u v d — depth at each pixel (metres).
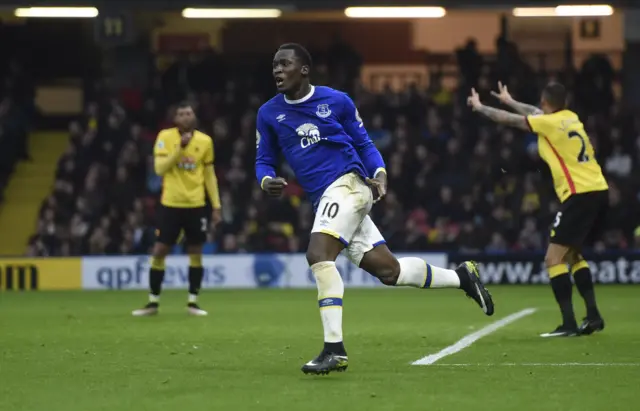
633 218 49.38
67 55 64.56
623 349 20.25
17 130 58.22
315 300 38.12
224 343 21.78
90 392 14.88
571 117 23.14
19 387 15.39
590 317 23.27
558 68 64.81
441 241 48.47
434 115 55.16
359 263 17.88
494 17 65.81
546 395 14.40
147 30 62.03
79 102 65.94
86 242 50.47
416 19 66.12
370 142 17.75
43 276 47.00
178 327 25.97
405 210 51.56
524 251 47.44
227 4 50.12
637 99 63.72
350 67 58.16
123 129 55.25
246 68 61.53
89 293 43.59
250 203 50.69
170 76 59.03
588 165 23.05
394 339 22.61
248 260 47.09
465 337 23.00
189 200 29.86
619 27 64.19
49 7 50.59
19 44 64.62
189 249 30.42
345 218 16.81
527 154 50.72
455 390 14.87
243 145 54.12
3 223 58.09
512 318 28.91
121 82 62.00
